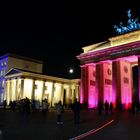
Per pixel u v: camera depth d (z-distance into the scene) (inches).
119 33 2839.6
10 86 3722.9
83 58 2989.7
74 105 1092.5
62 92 3944.4
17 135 722.8
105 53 2726.4
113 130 877.8
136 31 2524.6
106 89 2770.7
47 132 801.6
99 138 686.5
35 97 3599.9
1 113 1851.6
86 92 2903.5
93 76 3004.4
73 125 1032.2
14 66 4005.9
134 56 2458.2
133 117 1475.1
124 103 2583.7
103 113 1988.2
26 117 1444.4
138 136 731.4
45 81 3710.6
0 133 759.1
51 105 3725.4
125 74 2699.3
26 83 3526.1
